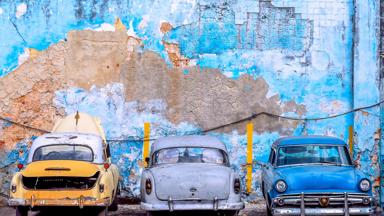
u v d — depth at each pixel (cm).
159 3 1588
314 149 1266
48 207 1188
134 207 1520
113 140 1573
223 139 1589
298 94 1584
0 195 1555
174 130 1584
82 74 1577
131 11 1585
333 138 1297
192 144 1264
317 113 1584
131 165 1576
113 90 1579
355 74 1574
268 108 1588
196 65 1589
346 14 1593
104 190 1183
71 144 1271
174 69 1588
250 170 1584
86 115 1454
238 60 1589
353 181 1130
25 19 1575
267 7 1587
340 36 1592
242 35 1591
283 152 1268
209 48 1591
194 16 1591
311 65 1584
